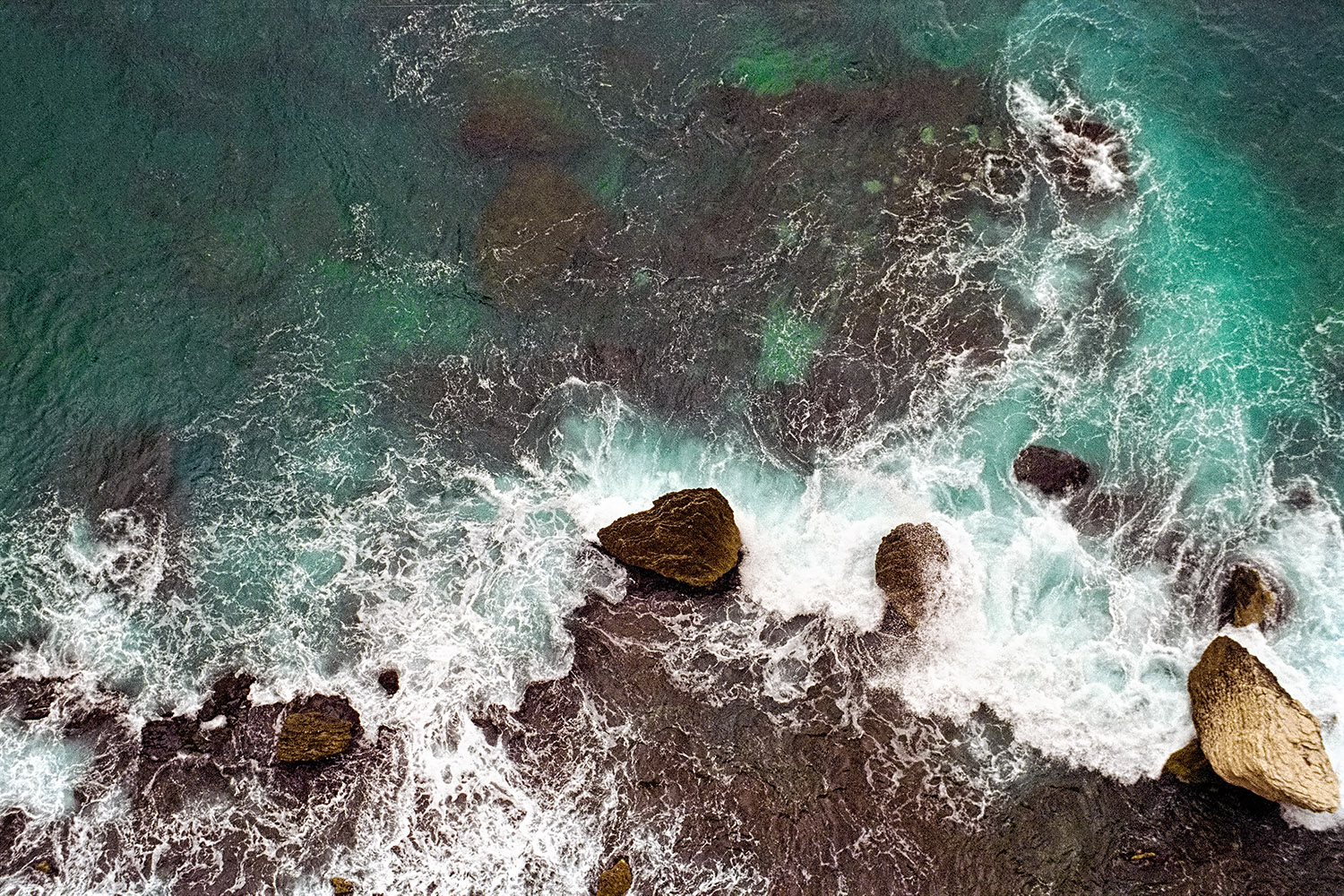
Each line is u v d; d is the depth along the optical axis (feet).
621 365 75.51
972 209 79.30
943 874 57.06
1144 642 62.08
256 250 80.02
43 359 75.15
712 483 70.28
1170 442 68.95
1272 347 71.87
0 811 60.80
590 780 61.16
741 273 78.28
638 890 57.88
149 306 77.51
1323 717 57.93
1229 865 55.72
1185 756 57.72
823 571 66.23
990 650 62.39
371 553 69.15
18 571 68.39
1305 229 76.13
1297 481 66.69
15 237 79.15
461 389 75.31
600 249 79.87
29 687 64.54
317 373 76.02
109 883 58.95
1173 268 75.56
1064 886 56.03
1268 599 61.57
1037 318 74.64
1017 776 59.21
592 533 69.15
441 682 64.28
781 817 59.31
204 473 72.18
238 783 61.57
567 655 64.95
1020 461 68.90
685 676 63.87
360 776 61.62
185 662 65.41
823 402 72.84
